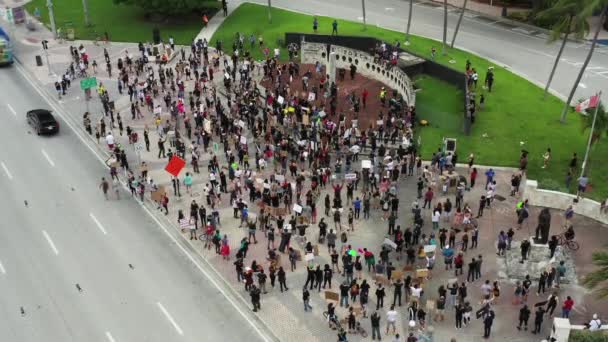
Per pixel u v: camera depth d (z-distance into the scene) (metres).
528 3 85.12
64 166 52.97
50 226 45.38
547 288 38.53
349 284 38.81
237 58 71.44
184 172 52.09
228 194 49.00
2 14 83.62
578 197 45.41
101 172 52.19
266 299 38.44
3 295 38.75
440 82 66.25
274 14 85.94
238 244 43.25
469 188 48.69
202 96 64.81
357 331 35.69
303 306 37.81
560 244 42.25
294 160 52.34
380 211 46.69
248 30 80.94
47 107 63.06
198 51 72.06
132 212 47.12
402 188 49.25
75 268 41.12
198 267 41.38
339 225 44.56
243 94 62.25
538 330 35.41
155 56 72.69
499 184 49.38
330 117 60.19
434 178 50.25
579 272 40.00
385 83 66.75
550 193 46.00
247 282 38.22
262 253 42.34
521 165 50.09
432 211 46.34
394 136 54.25
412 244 42.47
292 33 75.62
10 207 47.56
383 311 37.25
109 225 45.56
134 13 87.31
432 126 57.84
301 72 70.31
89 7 90.12
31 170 52.44
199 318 37.09
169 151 53.19
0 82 68.56
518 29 78.69
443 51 71.25
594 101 46.16
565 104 60.75
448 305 37.31
